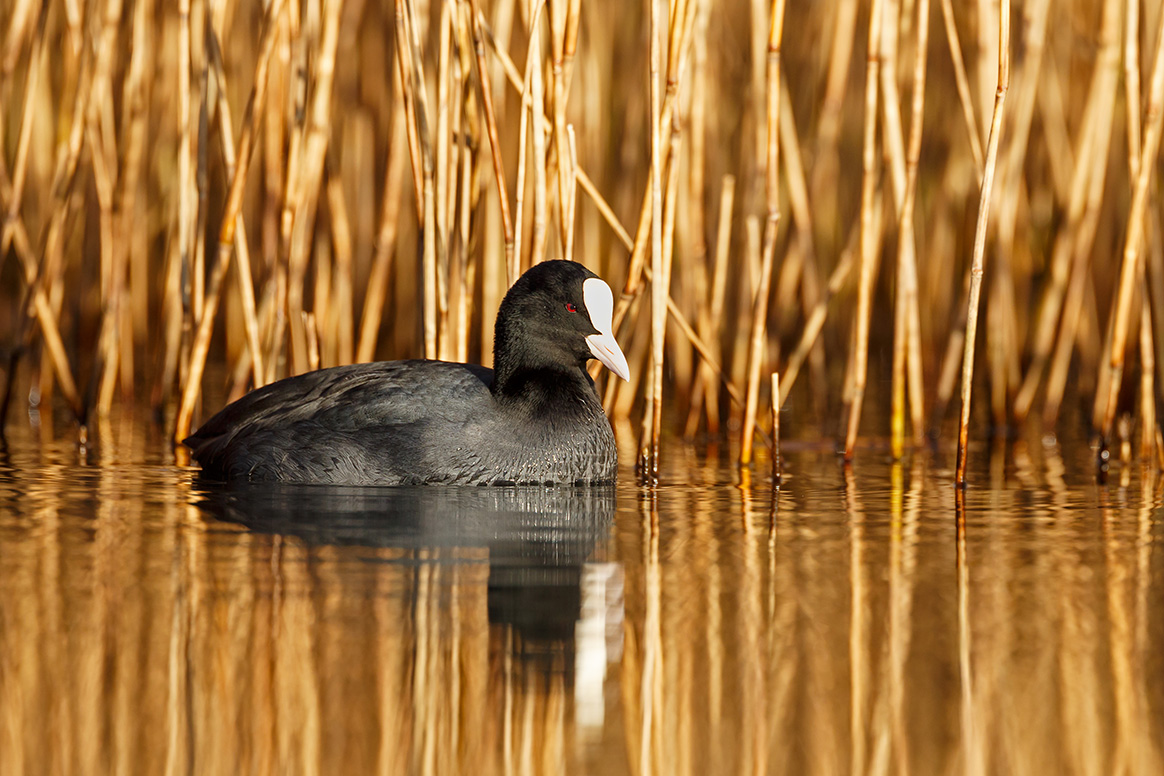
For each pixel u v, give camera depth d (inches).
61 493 388.2
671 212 446.3
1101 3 644.7
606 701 221.9
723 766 197.9
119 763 195.8
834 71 624.7
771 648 246.8
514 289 425.1
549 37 438.6
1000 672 235.1
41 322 556.1
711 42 661.3
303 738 204.8
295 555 307.1
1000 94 398.0
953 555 319.0
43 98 664.4
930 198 737.6
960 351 703.1
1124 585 290.5
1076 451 530.6
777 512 377.4
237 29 667.4
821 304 585.6
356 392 418.0
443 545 321.1
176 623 253.9
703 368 563.8
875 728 211.0
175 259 615.2
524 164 436.5
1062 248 628.7
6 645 240.4
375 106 710.5
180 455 474.3
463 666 234.7
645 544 327.9
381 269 535.5
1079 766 197.8
